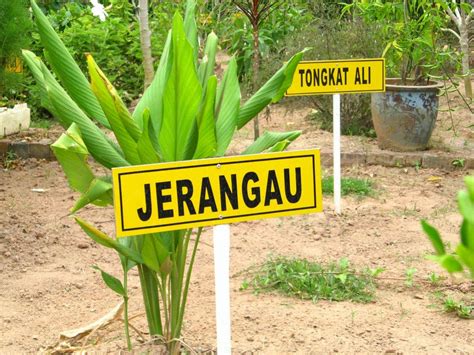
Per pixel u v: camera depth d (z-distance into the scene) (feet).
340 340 13.23
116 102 10.32
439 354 12.69
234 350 12.69
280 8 39.65
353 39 31.45
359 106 30.73
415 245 18.79
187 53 9.99
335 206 21.22
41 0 46.24
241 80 39.27
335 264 17.02
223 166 9.16
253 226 20.39
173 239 10.86
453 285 15.99
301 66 20.01
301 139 29.60
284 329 13.69
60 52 10.96
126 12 40.86
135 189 8.81
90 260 17.74
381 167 26.55
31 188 23.95
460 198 3.91
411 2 29.30
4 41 26.73
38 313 14.65
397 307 14.92
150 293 11.37
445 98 37.88
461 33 36.19
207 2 38.99
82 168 10.55
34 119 32.99
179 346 11.59
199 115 10.23
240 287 15.79
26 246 18.37
